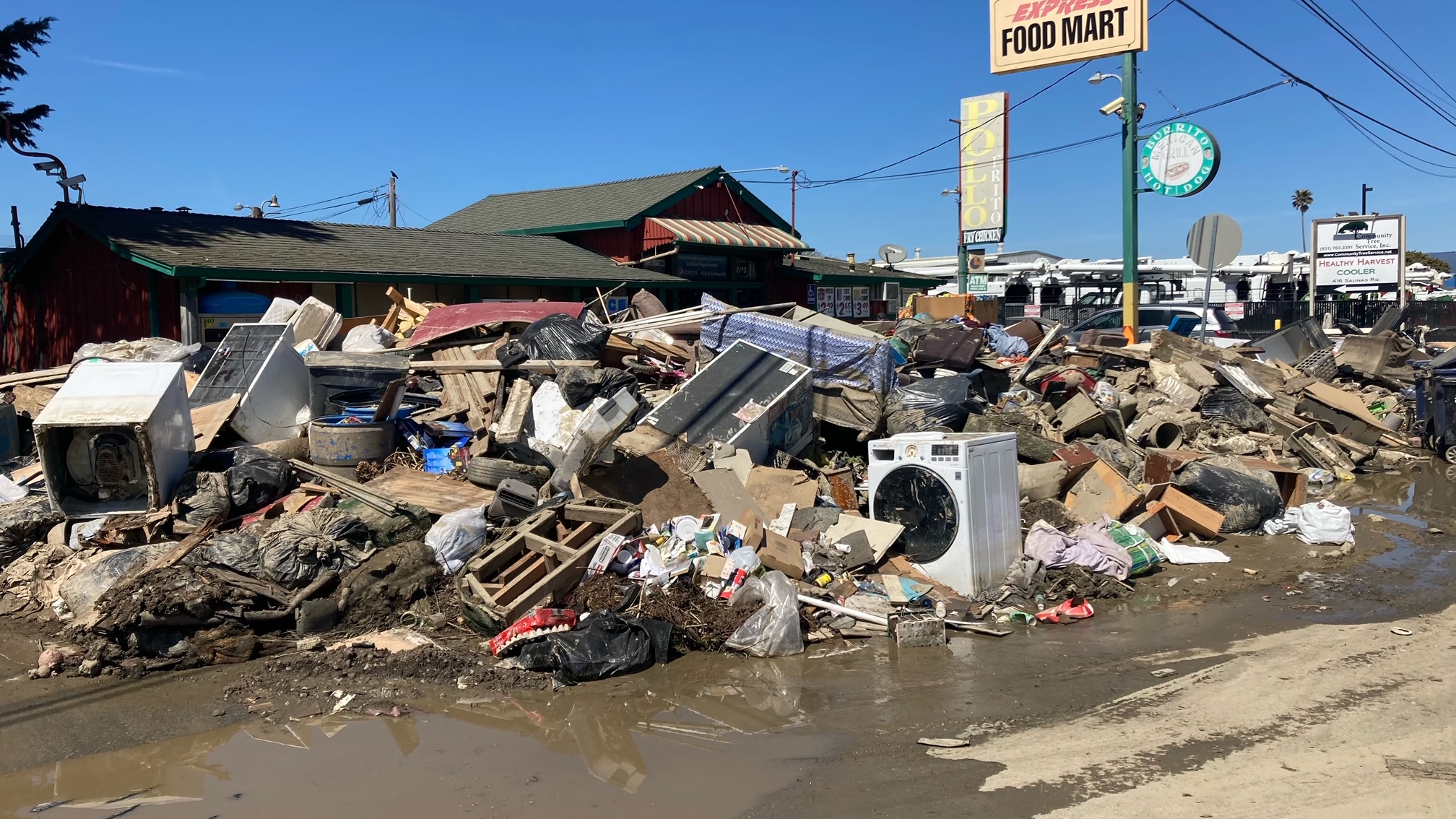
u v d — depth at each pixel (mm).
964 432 9352
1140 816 3961
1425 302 36594
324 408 9391
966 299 21438
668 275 21891
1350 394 14859
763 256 24297
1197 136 16828
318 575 6328
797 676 5746
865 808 4090
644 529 7223
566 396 9047
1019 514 7785
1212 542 8953
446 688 5512
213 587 5965
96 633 5820
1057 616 6812
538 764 4570
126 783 4410
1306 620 6750
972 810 4051
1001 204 25141
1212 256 14680
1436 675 5535
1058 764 4480
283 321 12086
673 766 4535
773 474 8094
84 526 7113
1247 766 4402
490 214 26469
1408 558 8414
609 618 5934
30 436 9328
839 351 10055
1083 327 22750
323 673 5676
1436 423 13375
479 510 7148
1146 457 10086
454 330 12070
